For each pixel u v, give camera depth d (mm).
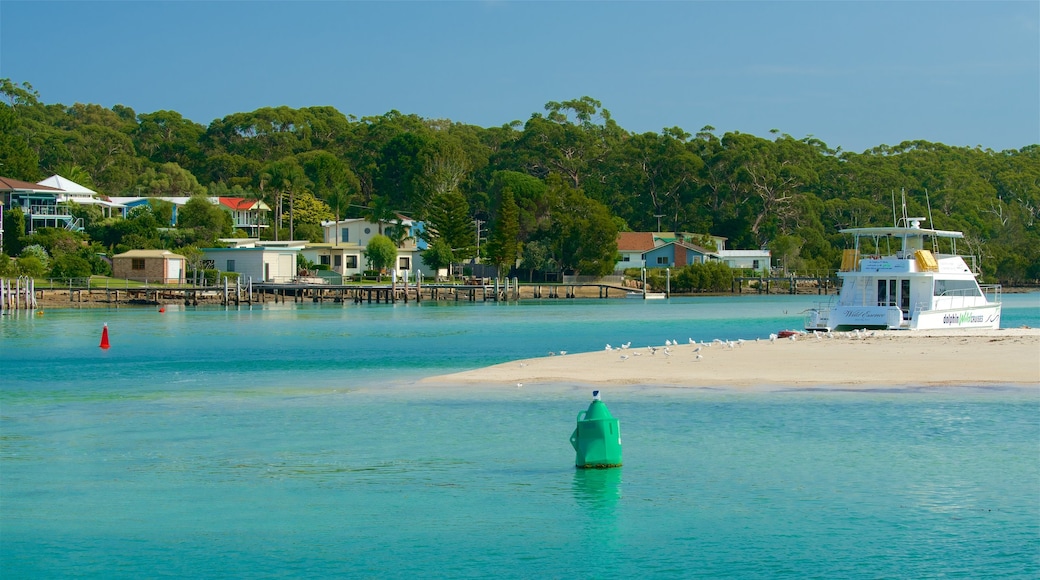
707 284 141750
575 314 92812
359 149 199250
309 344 60281
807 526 20156
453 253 134625
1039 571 17812
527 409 32812
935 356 42375
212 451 27078
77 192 134375
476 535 19875
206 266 118562
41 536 20078
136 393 38062
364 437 28594
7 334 68062
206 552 19109
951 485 22766
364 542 19562
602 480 23672
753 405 32594
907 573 17750
